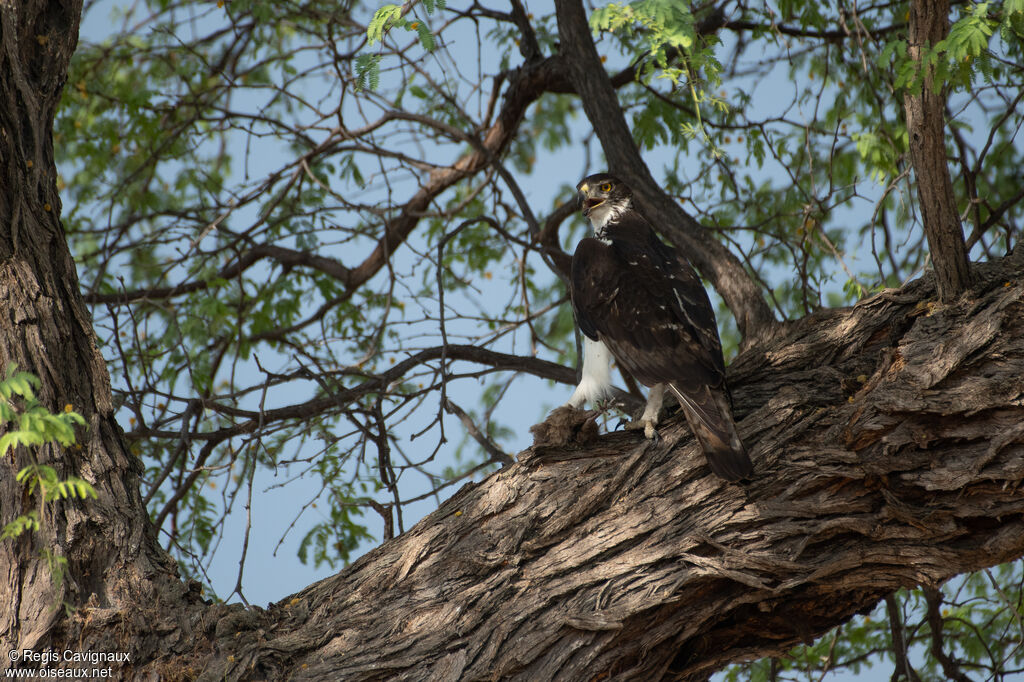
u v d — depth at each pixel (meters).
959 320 8.02
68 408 8.20
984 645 11.62
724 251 10.69
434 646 7.73
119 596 7.90
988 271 8.23
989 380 7.47
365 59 8.49
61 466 8.08
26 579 7.75
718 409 8.02
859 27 12.16
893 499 7.57
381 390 12.48
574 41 12.55
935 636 11.42
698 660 8.23
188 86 16.12
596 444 8.70
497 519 8.29
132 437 12.40
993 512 7.45
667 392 9.34
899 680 11.53
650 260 9.62
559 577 7.84
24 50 8.73
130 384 12.14
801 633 8.12
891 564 7.78
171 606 8.02
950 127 12.62
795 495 7.77
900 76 7.62
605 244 10.01
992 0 8.29
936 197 7.78
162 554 8.33
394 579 8.28
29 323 8.29
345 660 7.79
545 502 8.23
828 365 8.74
